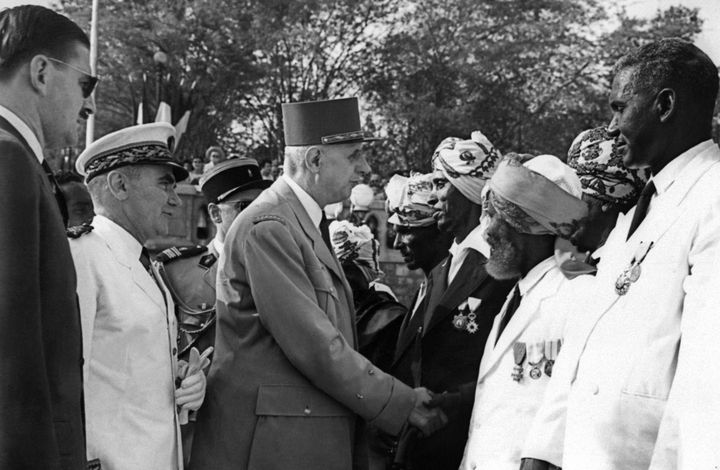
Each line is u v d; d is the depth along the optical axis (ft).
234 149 126.93
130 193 12.49
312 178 13.83
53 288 8.70
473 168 13.96
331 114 13.83
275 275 12.66
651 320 9.09
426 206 15.48
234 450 12.80
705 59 9.57
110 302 11.65
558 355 10.41
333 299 13.34
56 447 8.21
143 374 11.85
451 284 13.80
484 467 11.25
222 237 17.57
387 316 16.44
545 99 126.72
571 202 11.37
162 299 12.41
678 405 8.05
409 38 126.93
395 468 14.40
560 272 11.45
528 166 12.03
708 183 9.15
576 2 125.29
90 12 123.34
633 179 12.48
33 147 9.28
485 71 124.88
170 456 12.03
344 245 17.42
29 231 8.28
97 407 11.48
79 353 9.04
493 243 11.87
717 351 7.76
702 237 8.84
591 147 12.67
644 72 9.54
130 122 126.62
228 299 13.12
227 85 123.65
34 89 9.35
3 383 7.98
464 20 127.13
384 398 12.76
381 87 128.47
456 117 121.70
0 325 8.03
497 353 11.57
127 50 122.31
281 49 126.72
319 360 12.53
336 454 12.91
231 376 12.97
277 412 12.72
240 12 123.34
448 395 13.00
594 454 9.24
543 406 10.31
